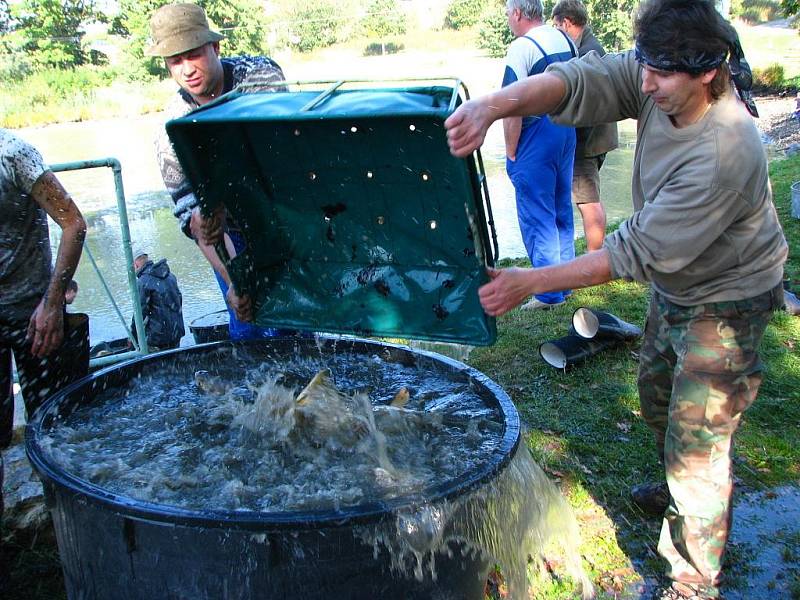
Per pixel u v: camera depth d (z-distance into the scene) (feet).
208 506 7.20
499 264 23.77
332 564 6.65
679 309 8.42
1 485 9.41
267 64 12.75
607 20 87.25
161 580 6.90
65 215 10.39
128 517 6.71
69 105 83.46
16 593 9.36
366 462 8.18
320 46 136.46
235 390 10.30
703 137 7.41
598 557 10.02
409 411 9.14
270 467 8.12
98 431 8.96
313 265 9.61
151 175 47.98
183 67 11.50
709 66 7.04
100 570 7.30
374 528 6.61
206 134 8.36
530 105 8.18
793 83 68.18
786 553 10.01
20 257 10.58
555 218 17.94
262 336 13.53
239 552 6.51
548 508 9.64
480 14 139.64
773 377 14.55
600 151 18.95
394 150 7.98
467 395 9.90
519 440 8.20
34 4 106.01
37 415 8.73
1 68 92.22
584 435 12.96
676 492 8.48
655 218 7.54
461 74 87.04
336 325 9.31
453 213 8.30
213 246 9.20
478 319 8.46
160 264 21.04
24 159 10.02
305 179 8.90
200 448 8.61
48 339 10.64
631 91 8.37
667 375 9.21
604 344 15.88
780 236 8.13
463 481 7.20
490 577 9.62
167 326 20.79
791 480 11.59
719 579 8.68
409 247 8.90
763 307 8.06
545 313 18.74
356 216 8.98
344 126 7.82
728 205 7.38
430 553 7.08
